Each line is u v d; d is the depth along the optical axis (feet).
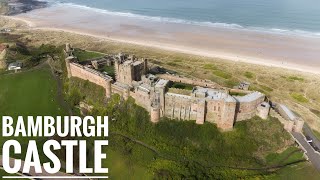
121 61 449.06
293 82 561.02
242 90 402.72
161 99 389.19
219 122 375.45
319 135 405.39
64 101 493.77
